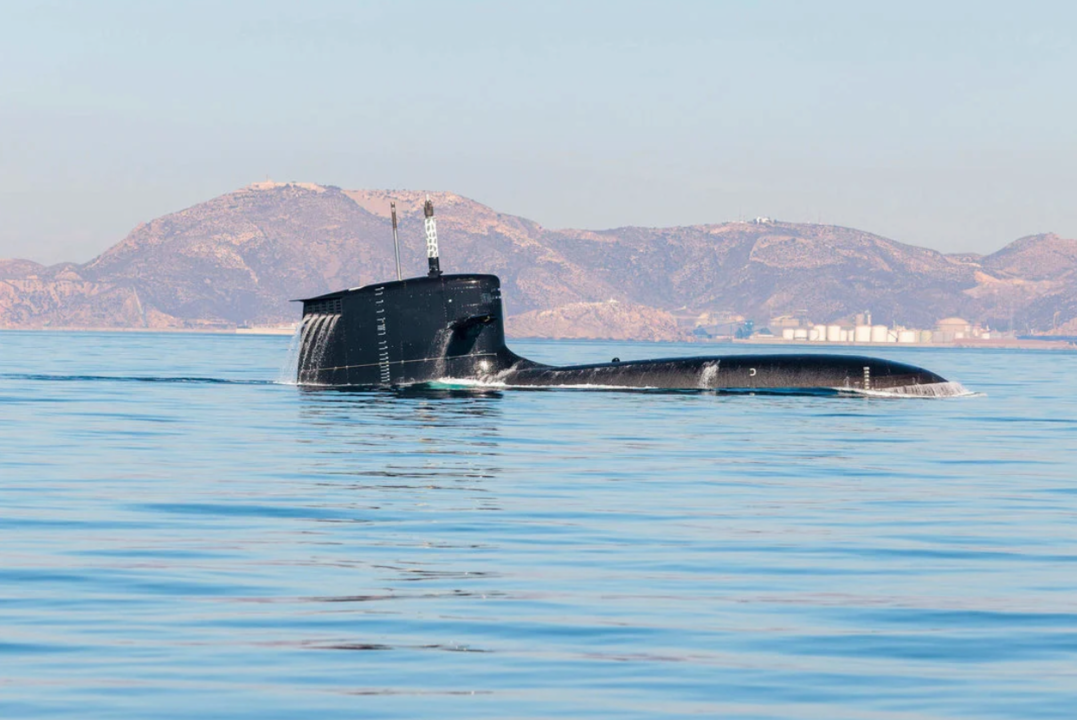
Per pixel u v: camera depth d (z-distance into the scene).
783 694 27.41
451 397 103.06
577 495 54.69
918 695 27.36
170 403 102.12
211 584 36.69
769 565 40.41
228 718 25.48
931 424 92.19
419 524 46.78
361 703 26.52
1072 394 151.25
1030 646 31.11
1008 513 51.75
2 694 26.67
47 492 54.12
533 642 31.11
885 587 37.44
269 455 67.38
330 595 35.53
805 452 72.50
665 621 33.19
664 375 114.56
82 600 34.66
